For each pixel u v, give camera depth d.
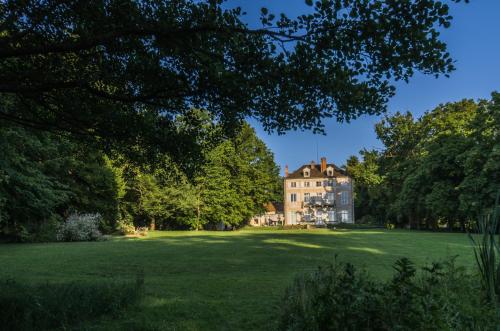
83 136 7.81
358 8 4.30
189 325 5.91
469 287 3.86
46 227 27.34
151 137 7.22
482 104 36.34
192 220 50.38
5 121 8.03
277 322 4.83
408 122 54.91
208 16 4.62
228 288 8.93
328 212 72.81
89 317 6.16
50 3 5.30
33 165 24.67
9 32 5.65
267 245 21.94
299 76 4.82
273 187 59.69
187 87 5.54
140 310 6.74
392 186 57.75
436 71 4.71
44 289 6.54
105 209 36.06
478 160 32.81
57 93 6.58
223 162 53.22
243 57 4.72
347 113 5.38
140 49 5.35
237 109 5.55
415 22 4.33
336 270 4.71
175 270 12.27
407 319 2.90
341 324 3.12
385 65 4.66
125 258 15.62
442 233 36.84
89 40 4.84
